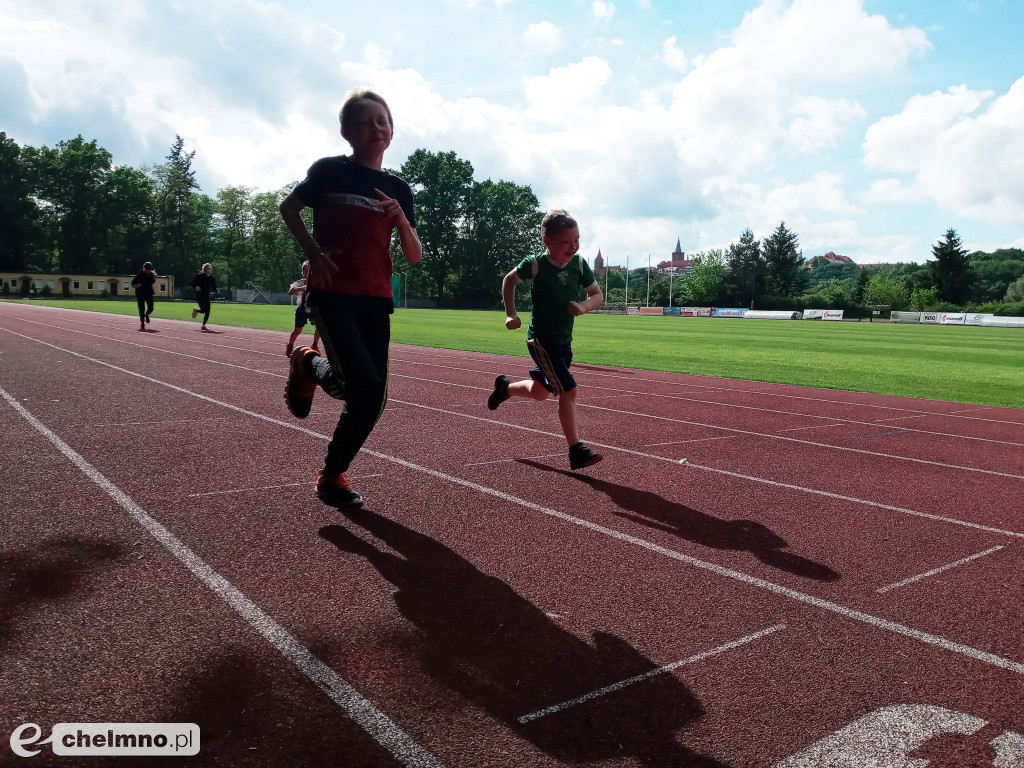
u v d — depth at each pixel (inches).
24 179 3356.3
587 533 147.5
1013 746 78.4
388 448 224.2
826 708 85.0
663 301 4175.7
